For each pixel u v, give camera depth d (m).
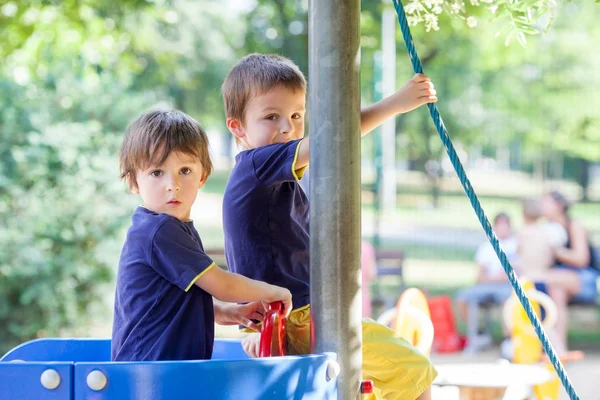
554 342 7.55
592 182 32.44
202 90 29.55
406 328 4.41
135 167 2.84
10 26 8.98
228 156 45.59
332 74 2.50
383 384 3.07
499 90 20.11
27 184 9.54
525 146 21.67
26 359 3.09
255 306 3.09
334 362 2.47
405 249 20.56
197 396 2.25
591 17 18.16
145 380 2.25
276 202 3.04
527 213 10.59
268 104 3.17
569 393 2.70
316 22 2.52
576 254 10.47
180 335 2.67
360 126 2.56
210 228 22.14
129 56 11.77
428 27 3.31
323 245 2.51
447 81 20.31
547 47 18.45
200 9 28.88
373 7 16.53
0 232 9.34
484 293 10.52
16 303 9.48
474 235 23.97
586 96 18.77
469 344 10.35
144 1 10.71
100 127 10.12
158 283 2.70
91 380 2.24
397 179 38.69
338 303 2.51
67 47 10.04
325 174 2.51
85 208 9.61
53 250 9.59
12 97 9.73
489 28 16.86
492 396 6.65
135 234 2.75
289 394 2.36
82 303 9.68
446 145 2.72
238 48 27.94
